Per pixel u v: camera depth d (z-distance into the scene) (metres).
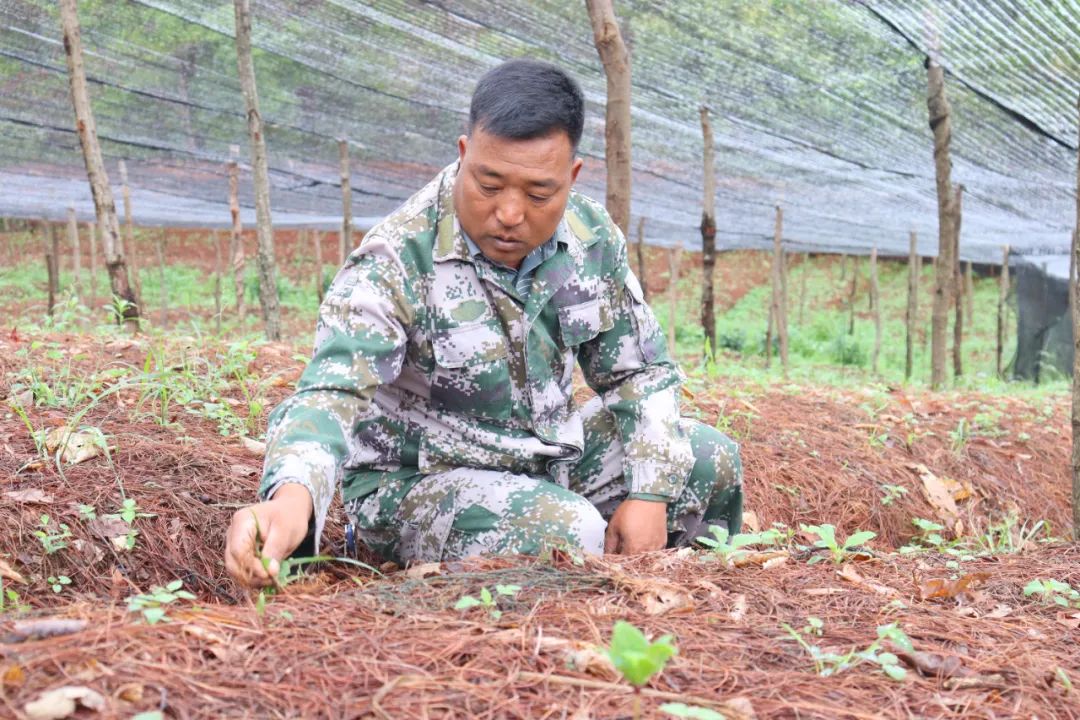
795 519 4.18
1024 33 5.71
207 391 4.27
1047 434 5.73
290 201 11.80
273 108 8.19
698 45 6.49
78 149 9.20
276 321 7.27
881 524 4.34
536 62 2.16
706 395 5.30
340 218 13.39
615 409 2.75
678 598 2.07
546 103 2.11
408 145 9.19
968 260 16.30
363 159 9.65
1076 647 1.98
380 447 2.68
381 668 1.61
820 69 6.74
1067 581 2.50
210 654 1.63
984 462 5.13
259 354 5.31
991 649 1.92
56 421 3.48
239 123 8.59
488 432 2.61
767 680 1.69
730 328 18.84
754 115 7.67
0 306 16.30
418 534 2.64
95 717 1.38
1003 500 4.84
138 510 2.88
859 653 1.79
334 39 6.94
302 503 1.94
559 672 1.65
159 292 19.52
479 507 2.53
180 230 23.72
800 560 2.66
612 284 2.62
